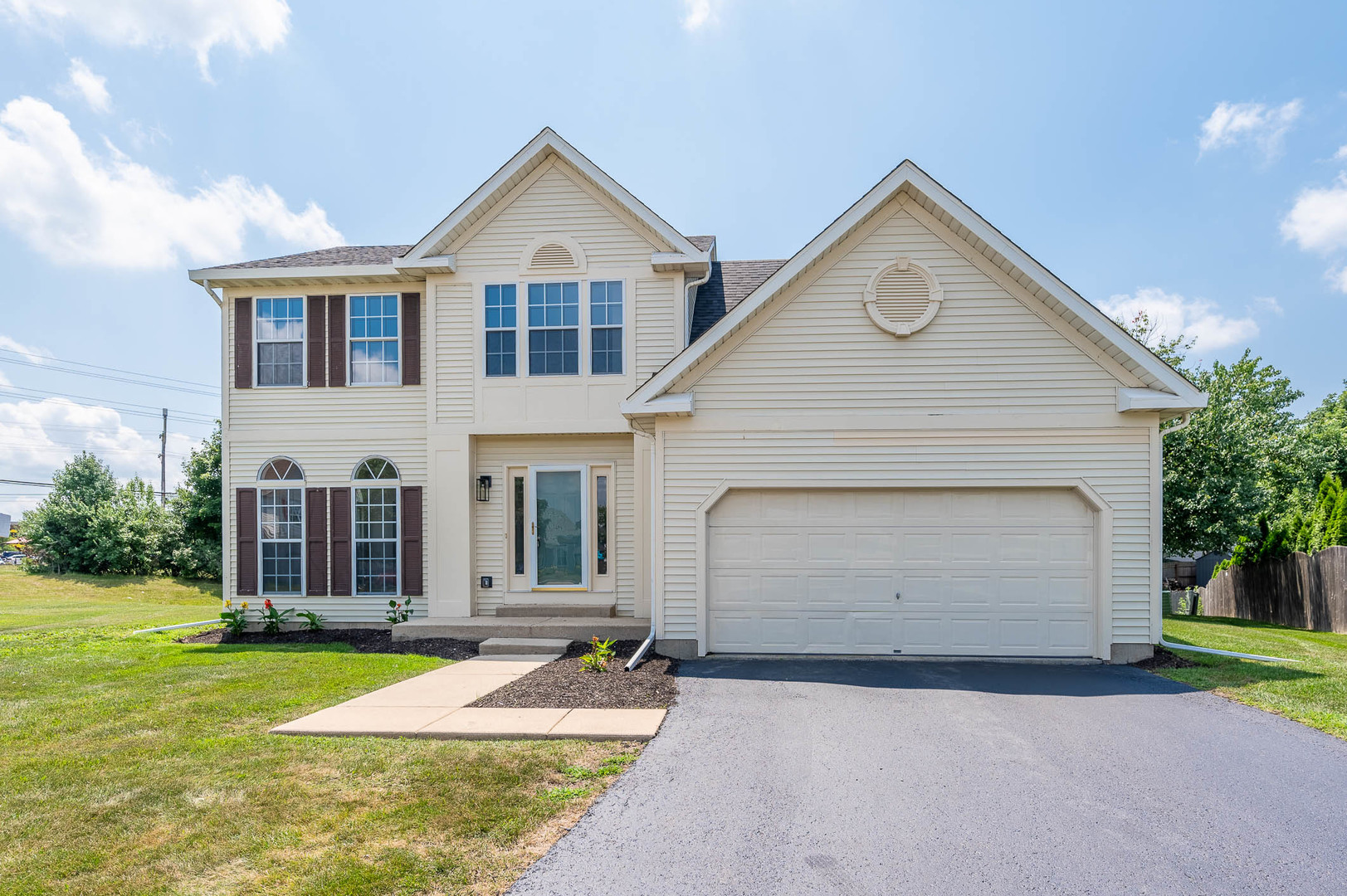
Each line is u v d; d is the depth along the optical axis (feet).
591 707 24.54
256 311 44.01
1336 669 30.09
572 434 41.19
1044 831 15.56
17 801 16.79
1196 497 63.77
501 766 18.97
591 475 41.47
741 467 33.68
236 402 43.91
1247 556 59.98
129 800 16.85
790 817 16.19
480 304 41.27
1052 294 31.73
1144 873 13.89
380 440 43.06
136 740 21.29
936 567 33.27
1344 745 20.93
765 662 32.12
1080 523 32.78
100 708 24.91
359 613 42.78
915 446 33.14
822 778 18.42
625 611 40.83
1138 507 32.14
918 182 32.37
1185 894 13.17
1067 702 25.49
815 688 27.45
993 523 33.14
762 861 14.21
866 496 33.68
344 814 16.06
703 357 33.78
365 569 42.96
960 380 33.04
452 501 41.27
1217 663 31.07
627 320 40.52
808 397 33.58
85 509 97.66
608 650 32.68
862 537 33.58
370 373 43.47
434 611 41.11
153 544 98.32
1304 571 52.06
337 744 20.79
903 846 14.87
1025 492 33.06
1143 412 32.04
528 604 41.34
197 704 25.35
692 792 17.49
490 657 34.68
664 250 40.47
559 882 13.39
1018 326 32.86
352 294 43.52
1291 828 15.76
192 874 13.57
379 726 22.31
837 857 14.42
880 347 33.40
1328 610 49.49
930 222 33.32
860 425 33.32
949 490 33.35
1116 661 31.96
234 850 14.44
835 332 33.60
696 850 14.64
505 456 41.98
